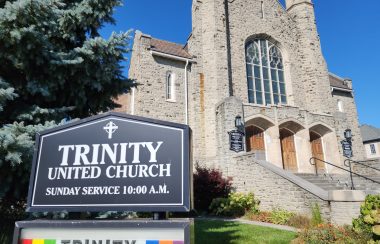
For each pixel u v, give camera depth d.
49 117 5.94
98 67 6.47
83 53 6.14
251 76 19.84
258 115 16.98
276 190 11.50
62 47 6.74
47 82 6.13
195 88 17.39
